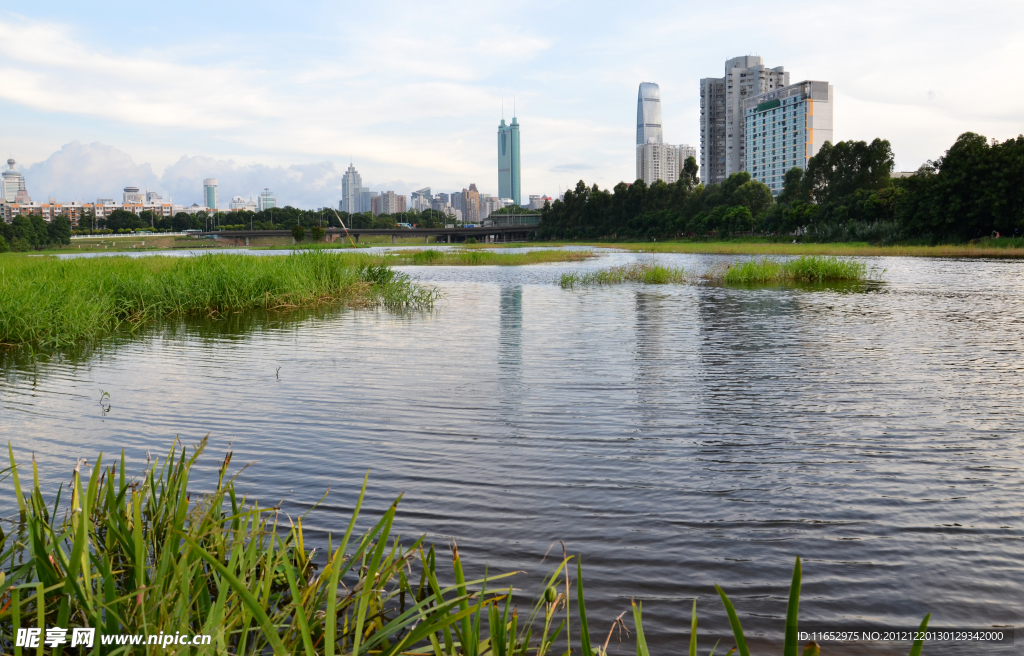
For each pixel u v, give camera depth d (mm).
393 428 5520
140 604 1829
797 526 3629
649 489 4152
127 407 6270
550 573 3107
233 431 5465
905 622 2732
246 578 2350
